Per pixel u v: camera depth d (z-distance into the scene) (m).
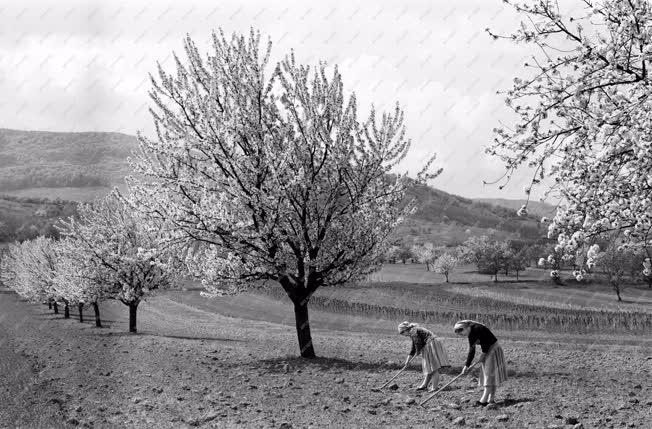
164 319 58.31
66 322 53.12
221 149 20.95
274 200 20.44
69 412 12.35
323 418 11.39
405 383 15.25
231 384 16.06
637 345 31.39
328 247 21.95
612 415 10.58
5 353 22.27
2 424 10.74
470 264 134.38
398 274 115.69
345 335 40.56
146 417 11.99
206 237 21.38
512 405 11.86
